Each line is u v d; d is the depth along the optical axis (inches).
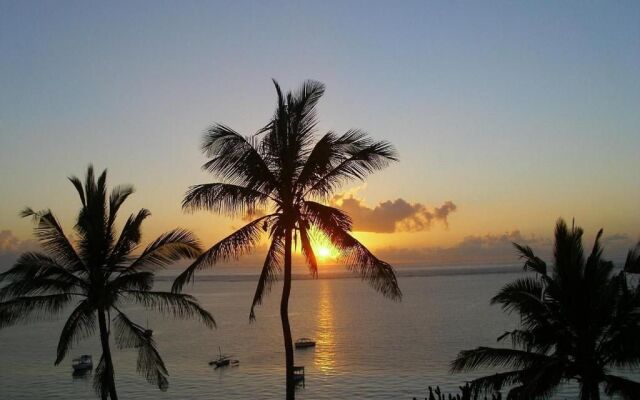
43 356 3969.0
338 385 2834.6
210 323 1017.5
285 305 832.3
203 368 3425.2
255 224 825.5
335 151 799.7
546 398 840.3
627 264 807.7
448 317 6023.6
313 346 4195.4
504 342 4013.3
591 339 813.2
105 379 983.6
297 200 835.4
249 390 2810.0
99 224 967.0
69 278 960.9
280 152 815.7
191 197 789.9
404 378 2923.2
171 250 971.9
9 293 911.0
